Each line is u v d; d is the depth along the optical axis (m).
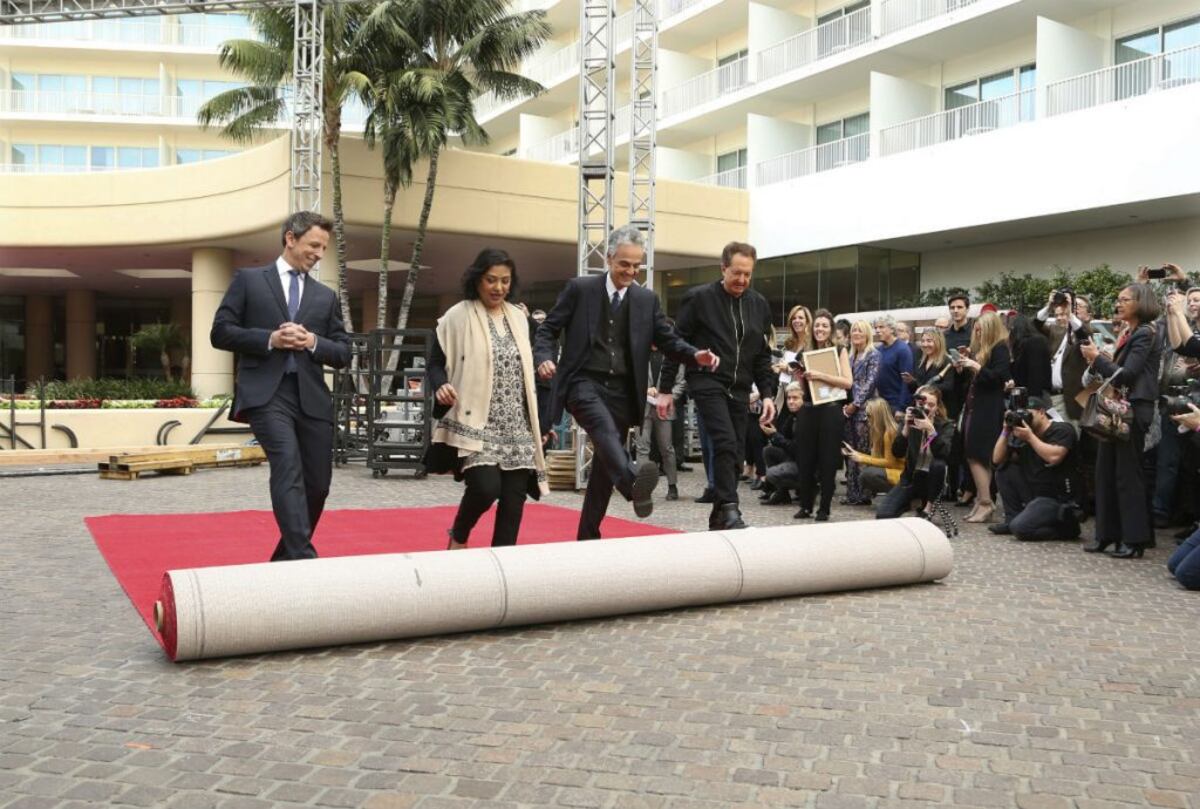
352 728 3.67
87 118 44.69
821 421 9.12
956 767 3.38
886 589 6.24
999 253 24.09
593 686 4.20
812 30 27.70
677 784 3.21
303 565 4.73
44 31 45.97
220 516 9.33
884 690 4.20
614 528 8.68
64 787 3.11
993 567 7.07
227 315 5.57
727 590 5.60
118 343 43.97
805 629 5.20
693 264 29.67
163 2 18.56
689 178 33.50
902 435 8.93
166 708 3.86
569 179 25.89
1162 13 20.67
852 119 28.41
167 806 2.98
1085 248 22.22
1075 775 3.33
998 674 4.44
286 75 25.67
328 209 24.28
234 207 25.41
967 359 9.46
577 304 6.05
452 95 24.53
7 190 27.75
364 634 4.70
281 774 3.24
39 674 4.27
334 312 5.84
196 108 46.47
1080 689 4.25
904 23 24.52
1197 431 6.97
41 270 34.12
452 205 24.53
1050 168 20.33
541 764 3.35
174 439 19.72
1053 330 10.31
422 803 3.04
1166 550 7.87
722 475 6.79
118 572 6.45
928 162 22.95
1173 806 3.11
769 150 29.08
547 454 12.35
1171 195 18.28
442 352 5.78
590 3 13.95
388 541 7.82
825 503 9.14
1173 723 3.85
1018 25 22.73
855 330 10.73
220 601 4.40
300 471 5.51
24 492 11.84
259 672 4.34
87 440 19.08
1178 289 9.06
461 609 4.87
